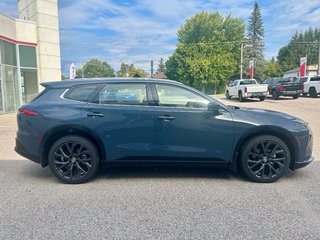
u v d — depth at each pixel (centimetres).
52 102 453
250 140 442
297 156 445
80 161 446
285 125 441
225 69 5128
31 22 1673
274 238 287
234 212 343
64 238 289
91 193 407
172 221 322
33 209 355
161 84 457
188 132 441
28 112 448
